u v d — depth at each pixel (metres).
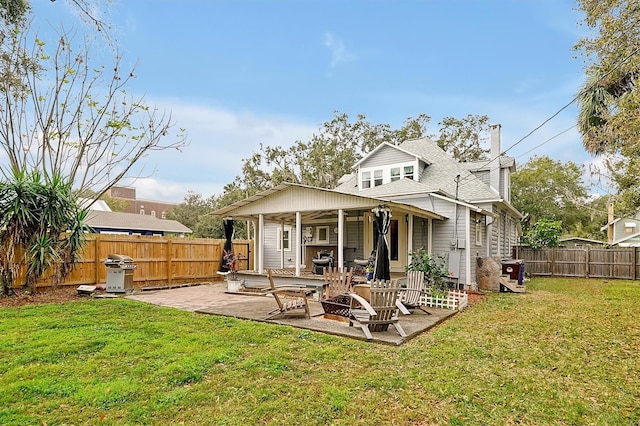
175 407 3.44
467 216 12.55
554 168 31.39
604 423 3.35
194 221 41.59
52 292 10.05
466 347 5.55
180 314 7.55
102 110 12.20
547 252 19.50
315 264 12.87
